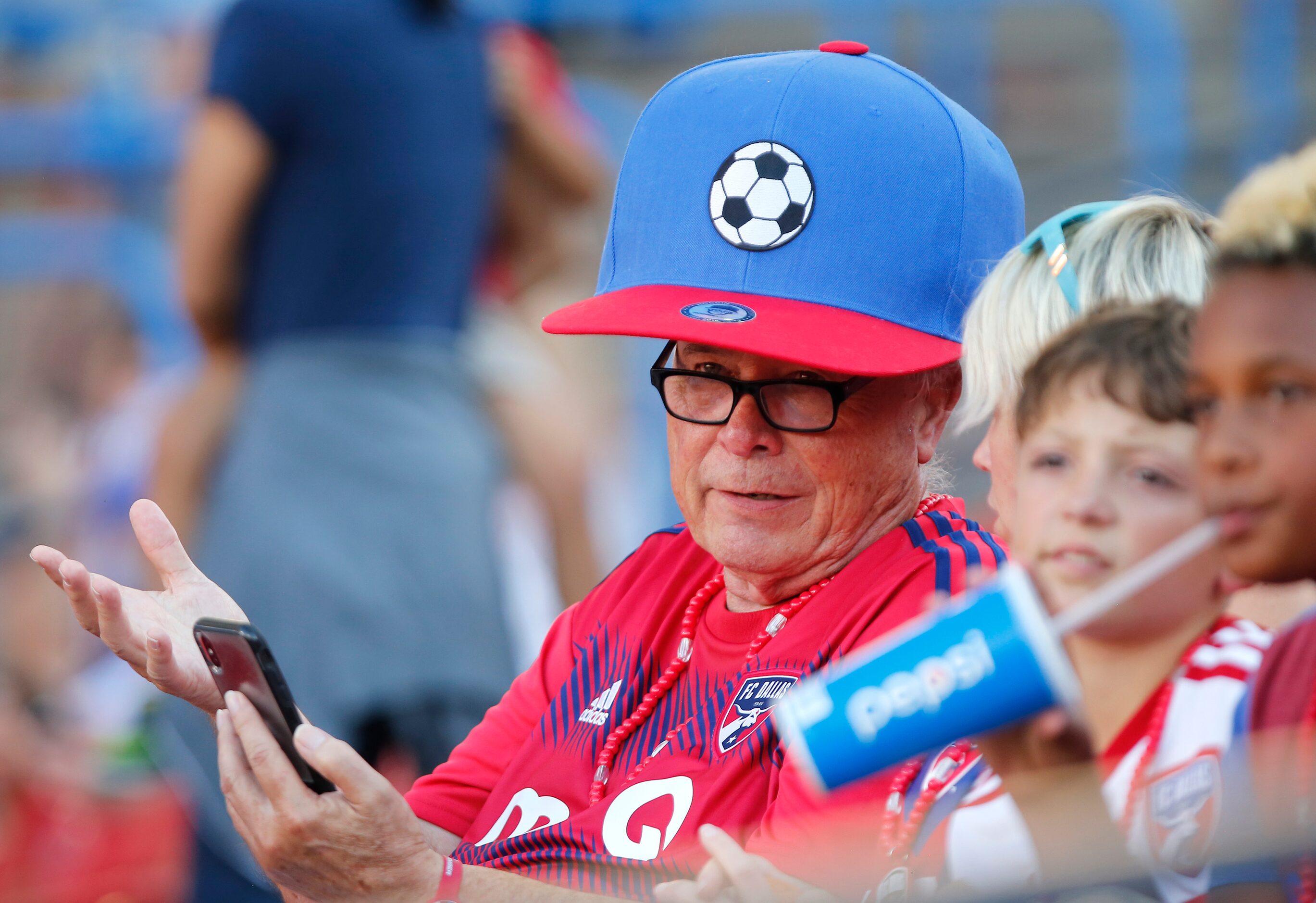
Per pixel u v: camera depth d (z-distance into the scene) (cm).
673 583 627
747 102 586
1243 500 377
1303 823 358
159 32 1945
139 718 1230
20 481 1633
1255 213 383
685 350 590
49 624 1439
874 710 362
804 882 472
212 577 974
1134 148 1700
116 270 1858
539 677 658
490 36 1103
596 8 1909
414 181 1005
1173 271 472
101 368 1788
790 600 588
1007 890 385
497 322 1188
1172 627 397
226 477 988
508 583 1146
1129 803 389
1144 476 396
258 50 985
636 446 1686
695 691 583
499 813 609
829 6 1859
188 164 1018
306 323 996
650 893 529
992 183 586
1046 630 349
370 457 976
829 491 569
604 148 1831
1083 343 407
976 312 511
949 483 646
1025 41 1881
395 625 952
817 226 568
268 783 516
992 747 380
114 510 1623
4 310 1841
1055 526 404
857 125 571
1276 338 371
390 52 1002
